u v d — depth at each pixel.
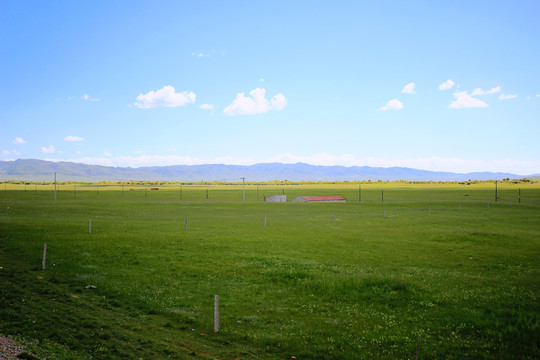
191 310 20.03
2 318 16.55
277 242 44.47
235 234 50.69
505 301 22.25
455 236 49.69
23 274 25.00
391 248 42.28
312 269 30.48
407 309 21.23
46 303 19.42
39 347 13.84
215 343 16.00
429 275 29.62
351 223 69.25
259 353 15.27
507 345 16.16
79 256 31.94
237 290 24.20
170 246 38.97
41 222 56.41
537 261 36.06
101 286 23.25
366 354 15.42
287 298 22.89
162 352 14.65
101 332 16.16
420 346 16.20
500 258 37.34
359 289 24.70
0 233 42.12
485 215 88.38
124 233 47.31
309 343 16.39
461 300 22.59
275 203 131.62
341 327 18.38
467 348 16.11
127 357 13.89
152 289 23.47
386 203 130.62
